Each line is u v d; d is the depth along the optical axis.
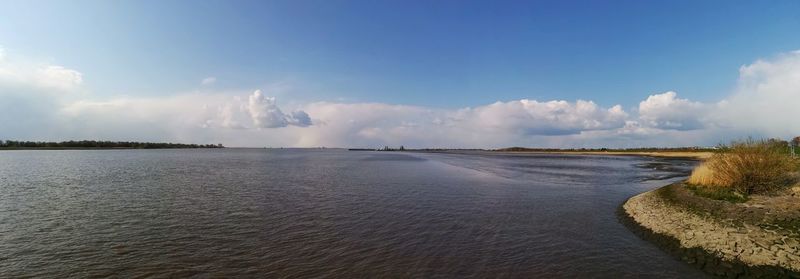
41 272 11.41
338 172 49.03
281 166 63.06
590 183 34.31
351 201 23.77
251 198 24.97
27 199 24.55
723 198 17.67
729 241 12.73
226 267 11.80
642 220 17.34
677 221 15.91
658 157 106.06
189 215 19.31
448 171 50.62
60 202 23.31
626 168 56.59
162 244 14.15
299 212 20.12
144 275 11.17
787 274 10.32
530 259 12.63
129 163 69.31
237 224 17.33
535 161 84.06
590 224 17.55
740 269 11.00
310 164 70.88
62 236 15.24
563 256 12.93
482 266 11.99
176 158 98.44
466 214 19.67
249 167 59.47
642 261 12.38
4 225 17.12
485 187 31.09
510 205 22.31
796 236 12.05
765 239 12.31
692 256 12.44
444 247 13.91
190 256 12.80
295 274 11.26
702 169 22.92
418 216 19.16
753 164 18.73
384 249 13.64
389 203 23.00
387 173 47.19
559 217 19.00
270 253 13.13
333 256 12.85
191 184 33.41
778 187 19.34
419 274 11.31
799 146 43.84
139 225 17.12
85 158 95.19
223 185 32.66
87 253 13.09
